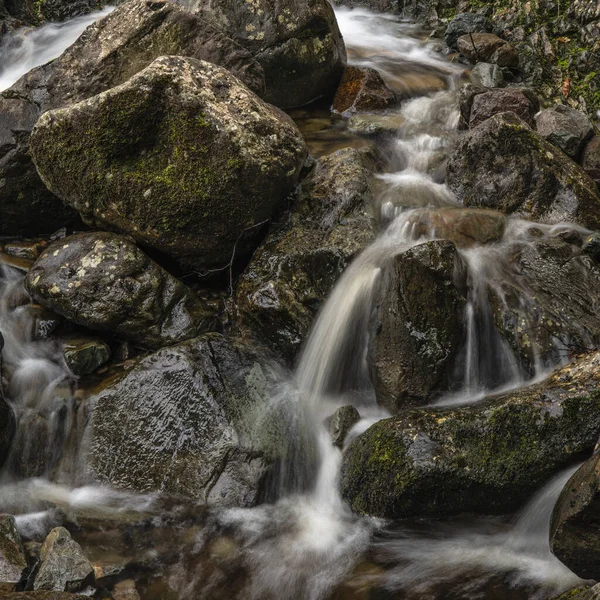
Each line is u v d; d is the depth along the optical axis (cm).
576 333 547
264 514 521
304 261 579
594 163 640
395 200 615
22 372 559
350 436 539
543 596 486
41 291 569
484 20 767
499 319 558
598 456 476
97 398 544
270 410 539
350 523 518
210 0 677
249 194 574
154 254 588
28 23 812
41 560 492
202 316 576
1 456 535
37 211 612
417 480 498
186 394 535
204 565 502
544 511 500
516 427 502
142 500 524
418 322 548
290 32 680
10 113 613
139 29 624
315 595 491
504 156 615
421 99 712
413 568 500
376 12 856
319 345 571
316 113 706
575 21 742
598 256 589
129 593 490
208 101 565
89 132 571
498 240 588
